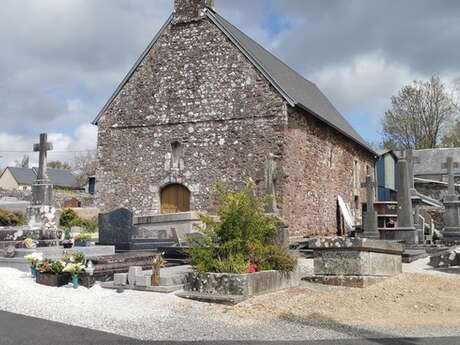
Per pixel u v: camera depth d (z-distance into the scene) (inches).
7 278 398.3
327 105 1255.5
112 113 890.1
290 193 757.9
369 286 391.2
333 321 287.9
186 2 853.8
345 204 997.8
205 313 300.7
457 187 1562.5
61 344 231.6
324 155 917.8
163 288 360.5
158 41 870.4
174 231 628.1
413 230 705.6
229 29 845.2
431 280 426.6
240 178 780.6
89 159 3063.5
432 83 1929.1
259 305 317.7
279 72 937.5
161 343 235.3
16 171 2871.6
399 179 721.6
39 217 595.2
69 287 374.3
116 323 273.1
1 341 235.5
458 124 1918.1
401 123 1943.9
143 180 853.2
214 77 819.4
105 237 605.3
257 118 779.4
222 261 356.5
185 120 832.3
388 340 246.2
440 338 250.8
